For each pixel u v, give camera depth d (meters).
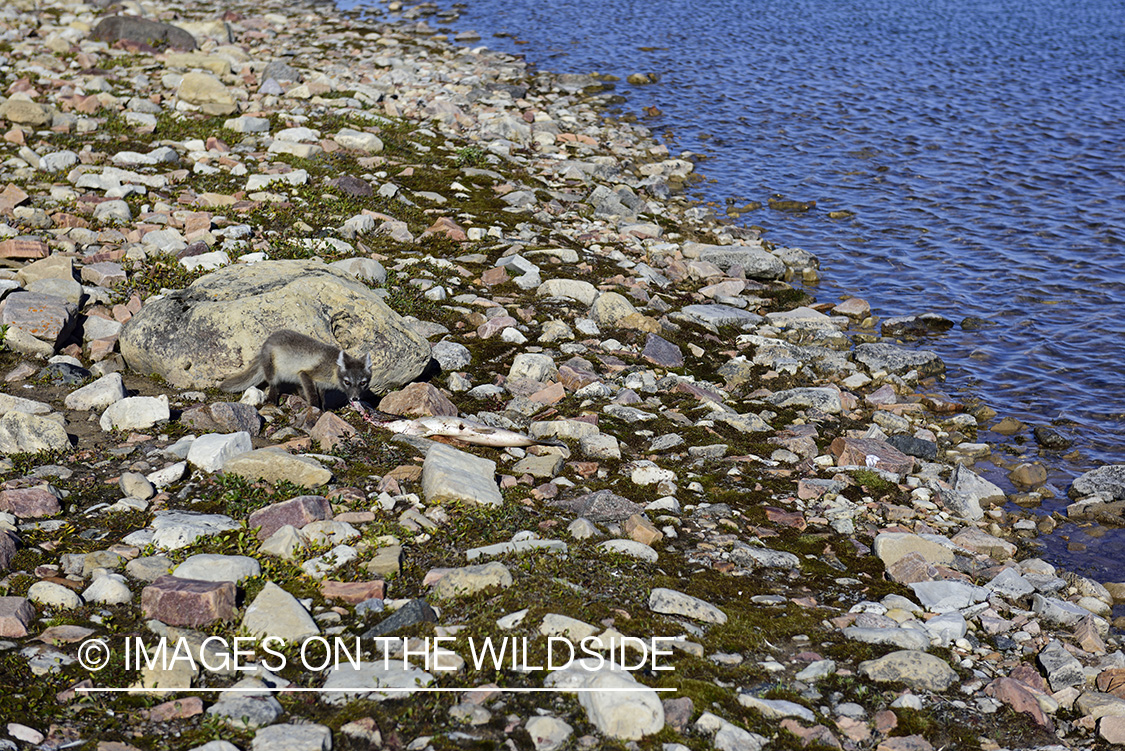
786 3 50.22
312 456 9.45
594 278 15.97
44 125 19.31
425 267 15.20
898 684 7.22
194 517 8.22
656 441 11.10
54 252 13.80
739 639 7.48
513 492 9.40
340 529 8.17
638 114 28.75
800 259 18.73
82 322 12.02
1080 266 18.69
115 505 8.45
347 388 10.42
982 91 32.97
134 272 13.45
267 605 7.07
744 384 13.45
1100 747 6.90
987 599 8.83
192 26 31.58
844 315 16.66
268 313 10.77
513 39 38.62
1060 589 9.35
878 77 34.69
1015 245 19.78
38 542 7.86
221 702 6.19
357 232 16.02
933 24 45.72
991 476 11.89
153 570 7.53
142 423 9.80
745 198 22.34
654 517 9.38
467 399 11.56
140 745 5.84
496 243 16.73
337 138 20.55
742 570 8.68
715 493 10.15
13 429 9.20
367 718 6.10
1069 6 51.56
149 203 16.17
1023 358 15.15
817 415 12.62
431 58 32.91
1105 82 34.53
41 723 5.92
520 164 21.72
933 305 17.16
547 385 12.08
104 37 27.98
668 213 20.84
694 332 14.81
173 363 10.70
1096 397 13.92
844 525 9.74
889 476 11.14
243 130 20.48
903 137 27.38
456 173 20.12
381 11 43.44
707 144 26.25
